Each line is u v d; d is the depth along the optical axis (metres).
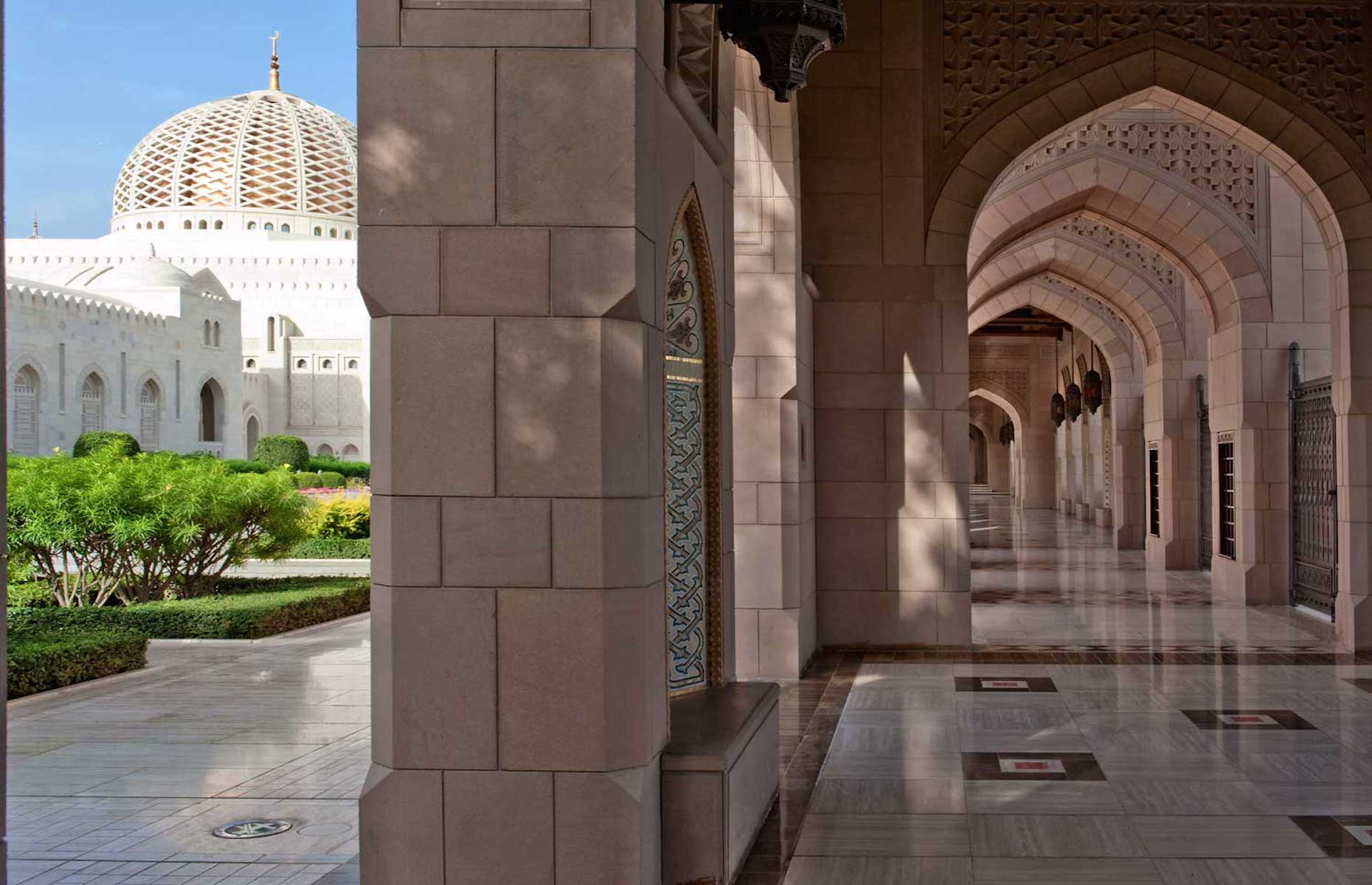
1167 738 5.36
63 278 47.53
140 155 53.59
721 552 4.30
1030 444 25.58
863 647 8.11
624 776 3.07
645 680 3.14
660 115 3.38
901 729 5.61
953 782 4.62
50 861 3.77
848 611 8.13
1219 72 8.22
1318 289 10.54
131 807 4.38
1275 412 10.46
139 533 9.37
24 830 4.10
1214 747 5.18
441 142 3.07
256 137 52.84
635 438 3.12
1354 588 7.95
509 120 3.05
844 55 8.20
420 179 3.07
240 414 43.38
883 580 8.12
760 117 6.90
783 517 6.99
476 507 3.07
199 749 5.31
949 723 5.71
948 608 8.08
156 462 10.41
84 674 7.05
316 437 47.69
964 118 8.23
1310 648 8.01
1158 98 8.38
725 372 4.42
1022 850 3.82
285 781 4.74
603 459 3.04
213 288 44.03
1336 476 9.03
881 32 8.20
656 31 3.28
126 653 7.44
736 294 7.03
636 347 3.12
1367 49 8.21
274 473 10.77
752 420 7.01
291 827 4.12
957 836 3.96
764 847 3.84
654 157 3.25
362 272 3.08
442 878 3.08
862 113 8.20
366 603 10.74
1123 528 16.11
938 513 8.11
